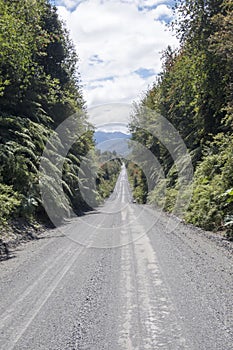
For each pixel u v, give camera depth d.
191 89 21.91
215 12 17.33
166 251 9.73
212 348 4.14
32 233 13.45
